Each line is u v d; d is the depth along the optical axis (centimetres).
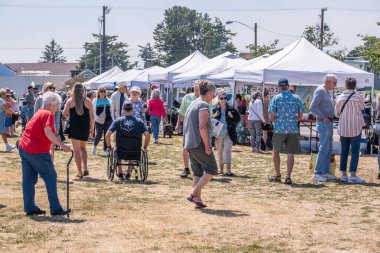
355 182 1271
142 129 1263
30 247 727
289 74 1900
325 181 1290
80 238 771
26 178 904
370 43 3962
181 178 1335
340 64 1956
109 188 1174
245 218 898
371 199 1076
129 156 1266
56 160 1653
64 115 1280
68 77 8312
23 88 6719
